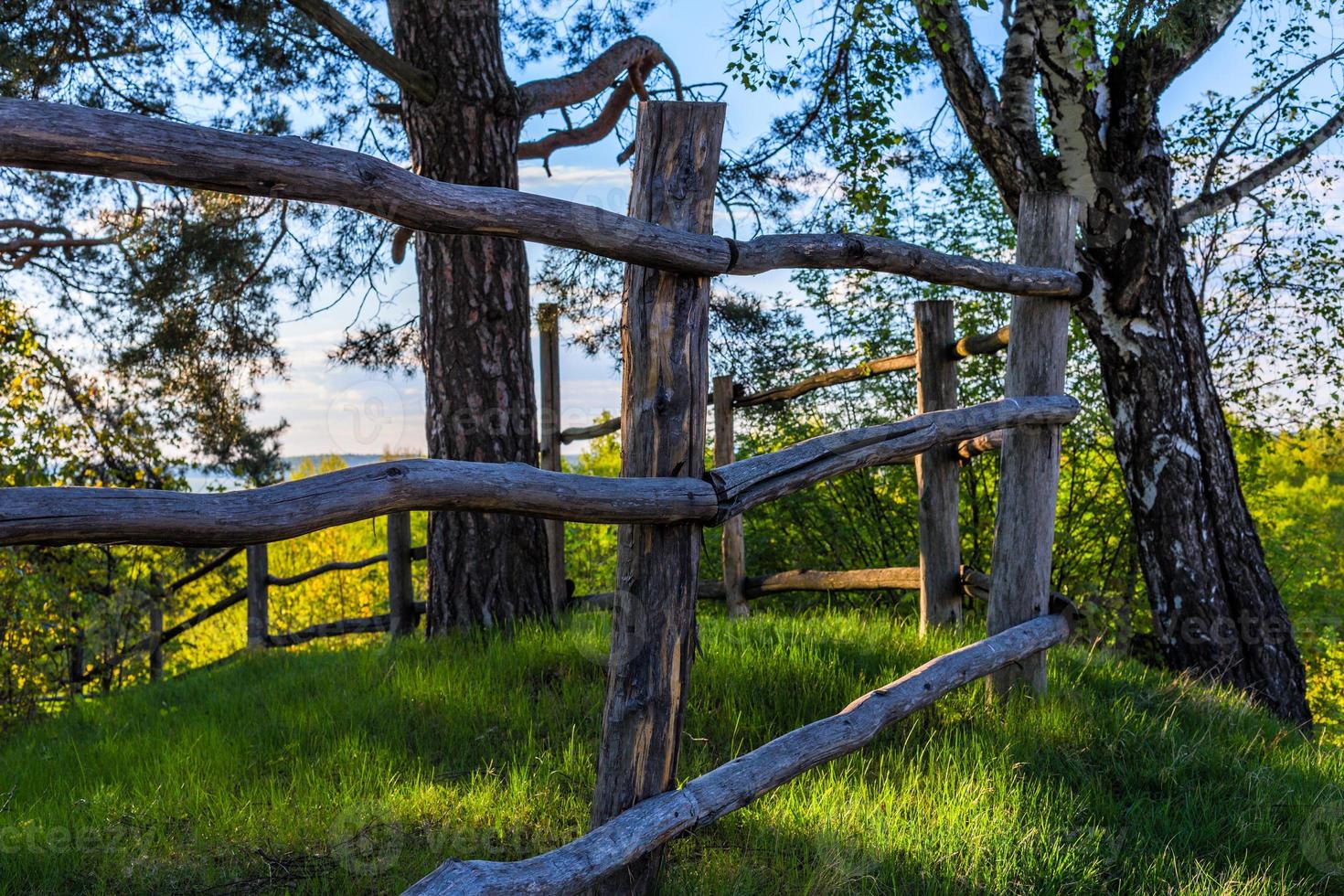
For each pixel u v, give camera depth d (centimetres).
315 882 297
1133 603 980
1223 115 875
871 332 1020
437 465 209
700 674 470
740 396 766
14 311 786
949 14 654
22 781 411
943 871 303
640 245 240
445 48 609
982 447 538
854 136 751
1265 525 1074
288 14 812
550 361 811
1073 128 648
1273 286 935
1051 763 400
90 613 786
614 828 241
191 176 179
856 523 1026
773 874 299
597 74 680
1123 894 311
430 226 214
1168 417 666
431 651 566
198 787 367
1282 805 391
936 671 362
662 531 257
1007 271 407
